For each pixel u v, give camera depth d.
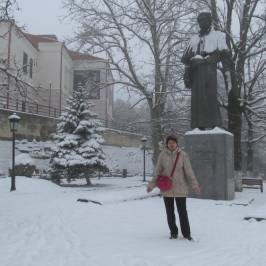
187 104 30.17
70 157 28.33
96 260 6.69
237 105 24.38
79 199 15.27
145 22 29.28
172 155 8.44
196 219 11.39
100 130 29.84
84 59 43.75
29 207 14.62
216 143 16.48
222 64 24.14
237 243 8.27
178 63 28.19
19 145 38.94
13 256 7.02
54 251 7.39
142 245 7.90
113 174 43.19
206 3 24.91
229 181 16.66
